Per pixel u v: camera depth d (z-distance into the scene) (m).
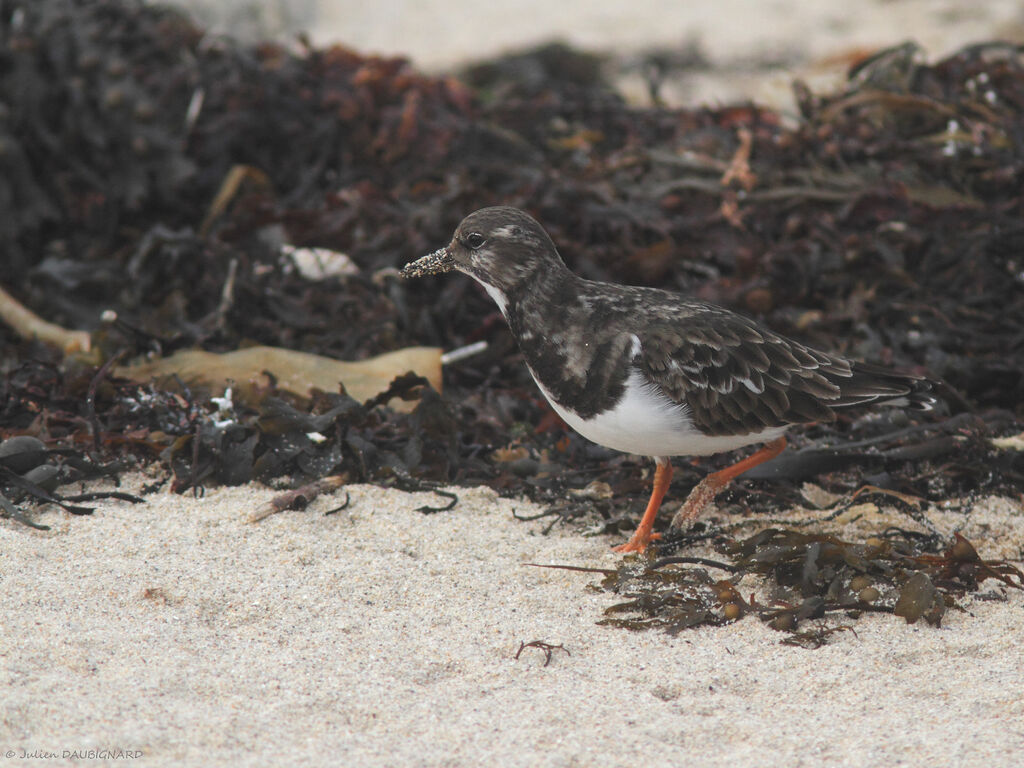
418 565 7.29
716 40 19.52
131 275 11.48
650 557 7.46
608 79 19.38
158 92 13.26
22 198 12.57
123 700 5.55
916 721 5.60
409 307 11.16
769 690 5.95
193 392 9.36
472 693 5.86
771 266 11.11
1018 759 5.23
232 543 7.42
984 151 12.20
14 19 12.89
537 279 7.68
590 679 6.03
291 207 13.00
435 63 19.53
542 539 7.79
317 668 6.04
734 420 7.38
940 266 11.41
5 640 6.04
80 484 8.23
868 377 7.53
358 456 8.47
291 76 13.79
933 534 7.75
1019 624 6.63
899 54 13.71
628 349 7.32
